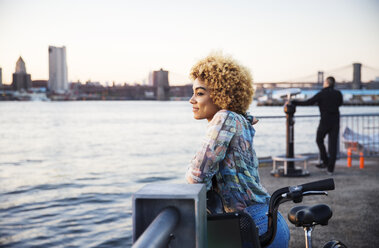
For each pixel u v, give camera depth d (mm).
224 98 1666
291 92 7230
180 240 1100
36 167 18188
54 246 6324
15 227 7551
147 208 1111
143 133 43062
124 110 144375
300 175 7324
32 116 97062
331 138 7527
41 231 7223
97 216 8203
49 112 124875
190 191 1091
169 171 16000
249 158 1603
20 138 37781
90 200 10000
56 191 11586
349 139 9773
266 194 1664
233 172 1565
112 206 9172
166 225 959
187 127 53656
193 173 1502
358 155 9625
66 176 14977
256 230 1313
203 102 1726
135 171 16078
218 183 1593
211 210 1511
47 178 14547
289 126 7414
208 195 1520
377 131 10617
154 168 17031
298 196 1449
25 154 24188
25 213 8766
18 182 13641
